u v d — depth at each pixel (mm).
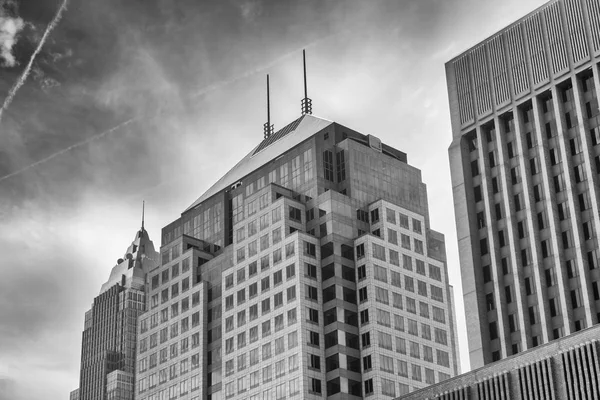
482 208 165750
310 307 190125
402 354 189750
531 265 156000
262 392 190375
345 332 189000
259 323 197750
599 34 157750
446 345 199375
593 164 153250
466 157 170875
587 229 151625
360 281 193875
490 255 161125
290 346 187750
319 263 195875
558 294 150750
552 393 112625
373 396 182125
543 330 150000
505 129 167500
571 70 159750
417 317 196875
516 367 118812
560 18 164125
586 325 145875
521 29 169750
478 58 175375
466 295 160250
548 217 156125
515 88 167000
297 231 196125
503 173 164375
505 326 154875
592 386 108750
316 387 183500
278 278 196875
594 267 148625
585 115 156875
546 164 159000
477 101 172375
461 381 125625
